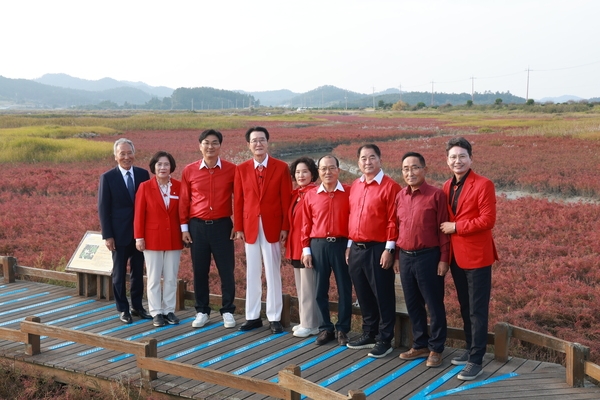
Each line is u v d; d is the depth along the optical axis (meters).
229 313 6.86
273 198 6.53
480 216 5.10
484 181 5.14
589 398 4.82
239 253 11.66
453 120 74.25
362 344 6.02
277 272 6.66
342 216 6.06
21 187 20.16
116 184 7.04
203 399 4.84
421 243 5.37
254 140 6.45
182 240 7.00
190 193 6.79
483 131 47.94
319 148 40.97
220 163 6.73
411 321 5.70
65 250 11.66
